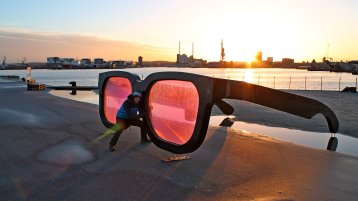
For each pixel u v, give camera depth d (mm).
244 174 4805
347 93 23078
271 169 5059
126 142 6750
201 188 4234
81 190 4145
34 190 4141
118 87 6734
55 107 12336
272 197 3951
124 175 4719
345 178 4684
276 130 9344
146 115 5664
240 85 4754
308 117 6188
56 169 4965
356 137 8422
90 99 19250
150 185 4332
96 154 5836
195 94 4828
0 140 6828
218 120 11094
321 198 3936
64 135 7371
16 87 24656
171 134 5266
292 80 66375
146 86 5633
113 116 6988
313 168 5137
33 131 7777
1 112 10883
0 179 4527
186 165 5227
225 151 6145
